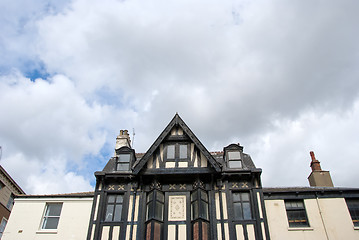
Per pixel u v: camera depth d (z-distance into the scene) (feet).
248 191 52.49
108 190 53.62
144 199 52.24
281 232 49.14
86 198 54.34
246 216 49.96
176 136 58.08
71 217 52.42
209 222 49.14
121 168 56.29
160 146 57.52
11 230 51.16
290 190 54.03
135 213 51.01
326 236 48.65
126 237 48.52
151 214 49.37
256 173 53.16
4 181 80.02
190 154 56.13
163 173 53.16
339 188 55.77
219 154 62.23
